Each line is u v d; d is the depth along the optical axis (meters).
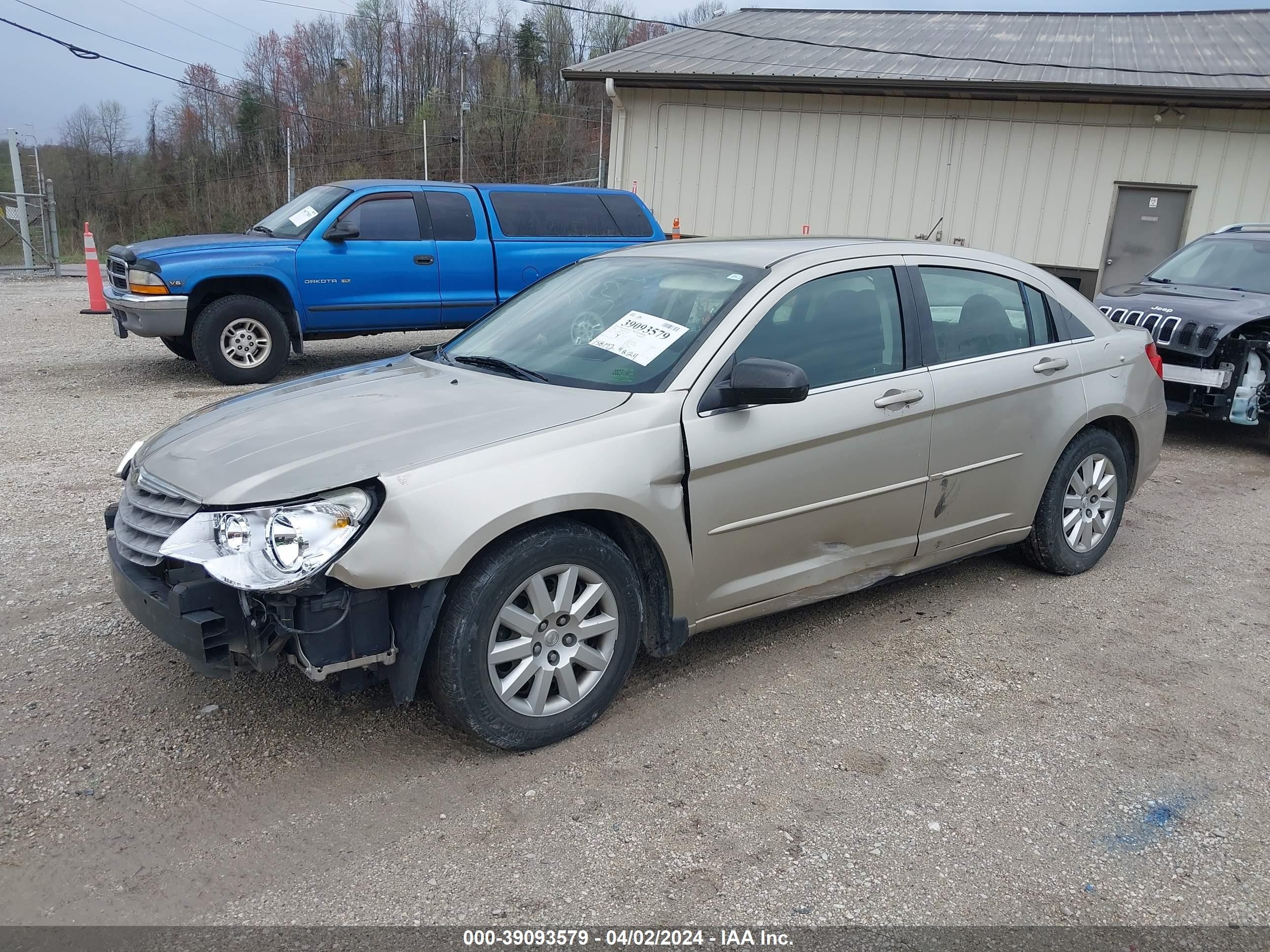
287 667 3.72
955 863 2.68
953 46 17.36
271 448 3.06
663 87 16.19
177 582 2.79
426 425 3.17
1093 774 3.14
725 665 3.86
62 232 48.72
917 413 3.91
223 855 2.66
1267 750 3.31
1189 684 3.79
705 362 3.42
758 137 16.08
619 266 4.29
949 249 4.38
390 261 9.48
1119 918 2.48
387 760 3.13
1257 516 6.07
